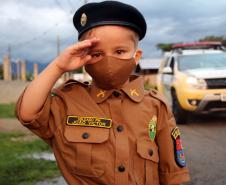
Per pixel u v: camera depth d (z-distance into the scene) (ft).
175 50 41.37
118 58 7.02
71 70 7.05
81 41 7.12
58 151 7.37
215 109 32.91
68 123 7.24
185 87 33.14
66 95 7.44
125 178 7.08
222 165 20.58
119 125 7.26
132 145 7.25
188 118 35.68
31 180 17.57
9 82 97.09
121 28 7.11
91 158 7.08
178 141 7.91
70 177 7.26
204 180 18.10
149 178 7.34
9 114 46.88
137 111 7.41
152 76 171.53
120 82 7.24
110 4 7.05
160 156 7.78
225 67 35.17
